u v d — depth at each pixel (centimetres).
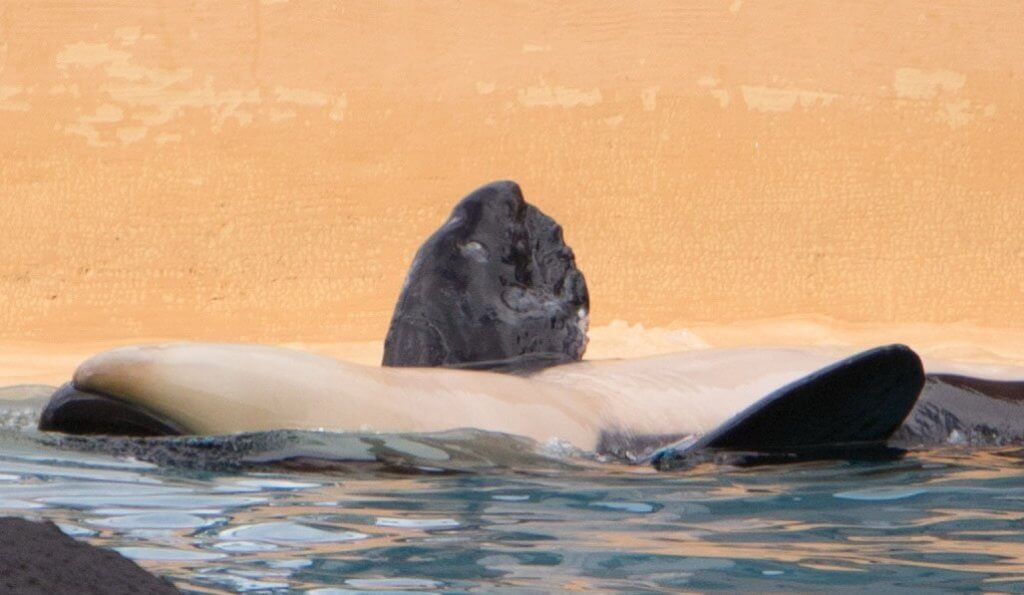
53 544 407
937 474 730
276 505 601
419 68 3581
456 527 562
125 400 733
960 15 3703
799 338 2983
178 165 3447
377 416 748
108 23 3600
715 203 3481
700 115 3559
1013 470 746
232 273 3356
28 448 717
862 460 776
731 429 770
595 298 3375
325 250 3384
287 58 3578
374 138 3494
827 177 3516
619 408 842
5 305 3294
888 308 3425
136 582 395
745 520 592
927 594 450
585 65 3606
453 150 3497
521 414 792
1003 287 3472
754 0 3694
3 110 3488
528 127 3531
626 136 3534
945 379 924
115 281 3341
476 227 938
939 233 3494
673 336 2648
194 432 723
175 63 3562
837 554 515
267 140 3478
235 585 443
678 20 3662
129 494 615
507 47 3622
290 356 765
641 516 598
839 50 3647
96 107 3509
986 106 3619
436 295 912
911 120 3591
